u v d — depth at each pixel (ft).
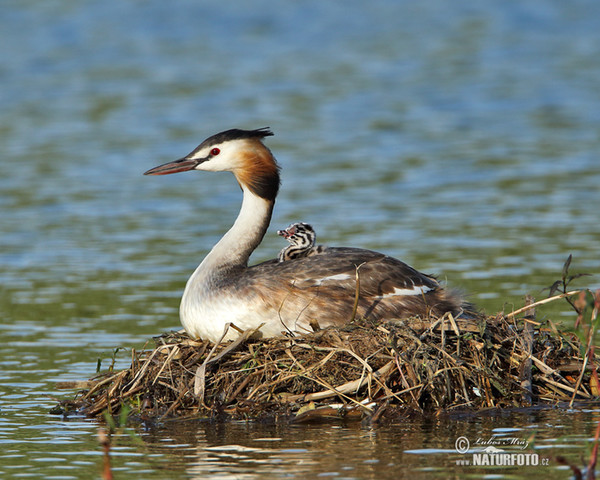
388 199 73.67
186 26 176.65
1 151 94.53
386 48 158.30
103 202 75.46
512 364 32.32
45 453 28.43
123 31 172.24
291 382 31.58
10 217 70.49
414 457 27.22
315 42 164.04
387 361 31.42
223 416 31.09
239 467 26.66
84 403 33.01
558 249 57.93
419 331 32.07
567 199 72.69
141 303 48.91
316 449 28.04
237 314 32.91
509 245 59.11
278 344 32.24
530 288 48.85
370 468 26.37
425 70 140.87
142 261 58.18
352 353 30.91
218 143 36.42
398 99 120.78
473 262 54.90
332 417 30.96
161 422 31.14
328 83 131.54
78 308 48.11
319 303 32.86
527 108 114.52
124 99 121.39
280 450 27.99
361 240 60.54
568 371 33.12
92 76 137.08
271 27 177.06
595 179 79.51
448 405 31.09
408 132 102.22
